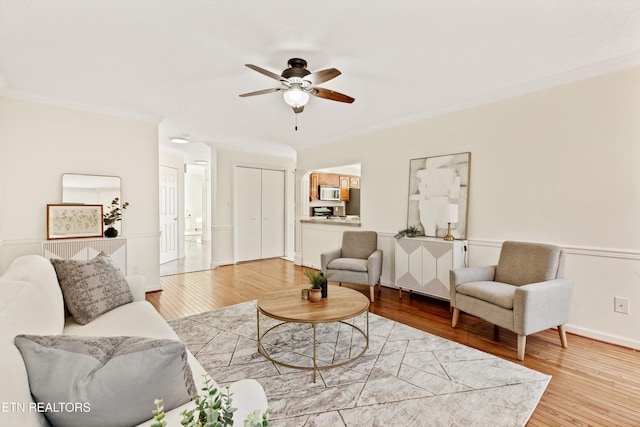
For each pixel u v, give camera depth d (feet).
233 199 20.85
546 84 9.60
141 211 13.42
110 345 3.02
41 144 11.14
